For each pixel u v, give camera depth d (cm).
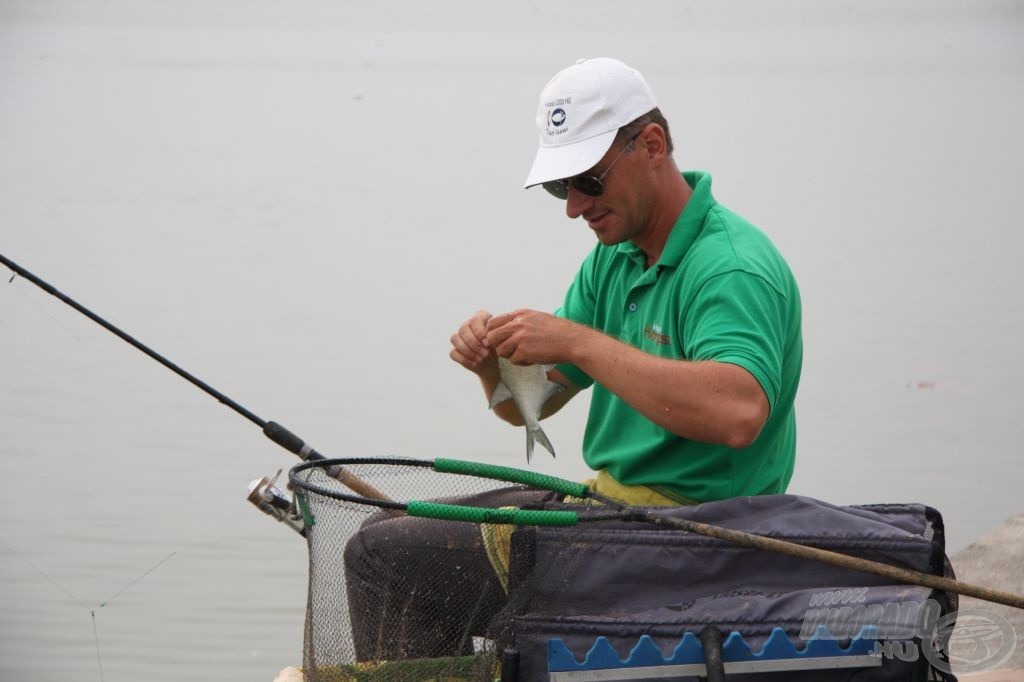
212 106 9081
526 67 12394
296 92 9950
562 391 1327
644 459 1159
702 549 984
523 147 7119
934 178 6175
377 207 5212
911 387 2983
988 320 3575
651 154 1163
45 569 2114
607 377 1070
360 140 7394
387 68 12194
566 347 1085
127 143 7169
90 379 2986
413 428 2658
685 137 7531
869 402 2897
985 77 11519
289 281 3944
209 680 1841
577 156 1150
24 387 2917
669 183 1180
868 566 959
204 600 2048
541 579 1000
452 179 5956
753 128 8038
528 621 991
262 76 11262
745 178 6084
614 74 1159
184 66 12194
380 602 1066
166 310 3588
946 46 15062
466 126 8081
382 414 2739
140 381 2967
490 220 4912
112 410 2784
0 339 3284
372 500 1002
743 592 980
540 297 3725
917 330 3469
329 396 2848
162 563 2109
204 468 2492
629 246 1231
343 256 4303
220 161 6531
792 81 11044
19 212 5059
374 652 1062
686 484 1145
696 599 981
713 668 938
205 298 3728
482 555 1062
